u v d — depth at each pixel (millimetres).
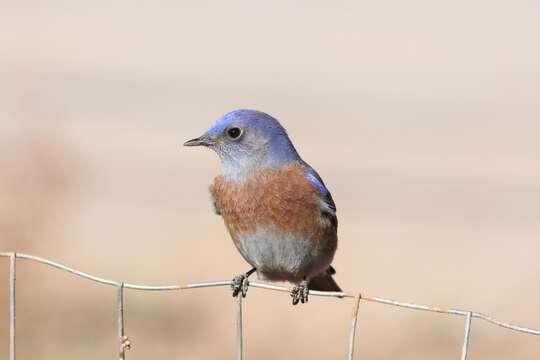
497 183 22047
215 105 29422
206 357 11758
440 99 32062
